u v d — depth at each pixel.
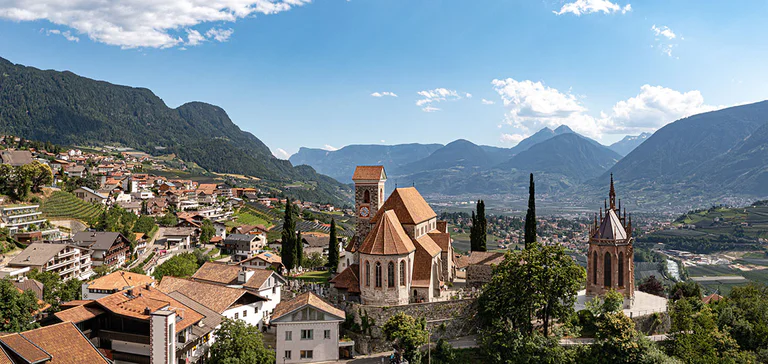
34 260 122.19
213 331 81.38
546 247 85.25
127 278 103.69
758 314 101.88
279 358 81.25
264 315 99.19
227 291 92.81
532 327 85.88
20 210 158.62
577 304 95.62
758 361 88.81
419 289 90.50
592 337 85.88
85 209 188.62
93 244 146.12
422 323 85.06
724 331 90.25
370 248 87.81
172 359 66.44
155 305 71.69
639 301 100.69
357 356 83.50
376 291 87.75
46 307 86.19
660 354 77.00
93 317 68.12
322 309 82.62
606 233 96.25
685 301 95.38
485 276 105.56
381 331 84.50
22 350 52.09
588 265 98.88
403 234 92.44
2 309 69.69
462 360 80.50
